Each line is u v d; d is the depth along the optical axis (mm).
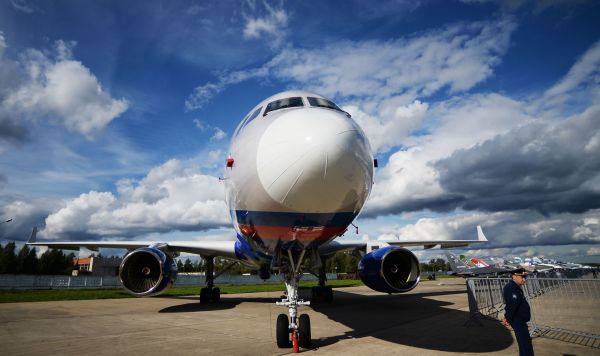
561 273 29609
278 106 6418
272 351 5875
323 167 4574
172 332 7734
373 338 6816
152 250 9680
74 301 15672
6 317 10344
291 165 4625
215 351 5918
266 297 17578
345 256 83125
